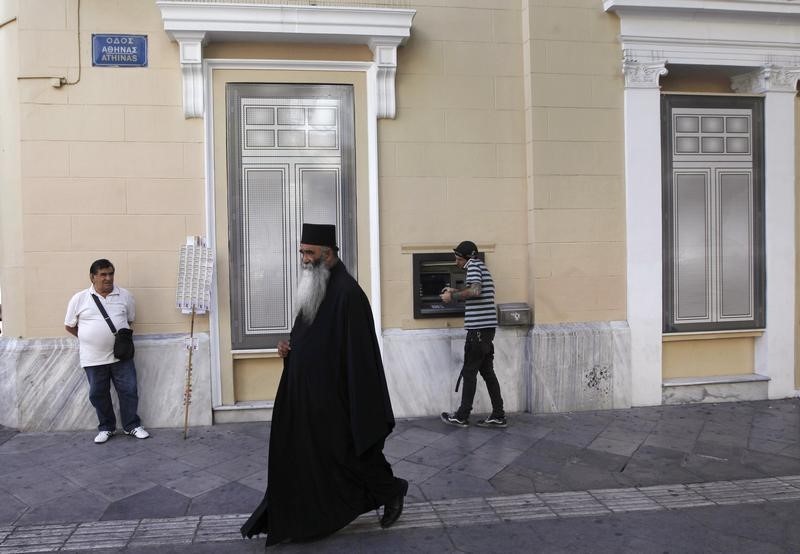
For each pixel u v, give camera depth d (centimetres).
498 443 553
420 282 636
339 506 376
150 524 402
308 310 387
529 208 648
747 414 640
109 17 588
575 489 457
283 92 621
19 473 485
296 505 372
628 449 539
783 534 388
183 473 485
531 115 639
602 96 654
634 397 662
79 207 586
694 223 681
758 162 692
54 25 582
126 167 592
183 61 583
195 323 604
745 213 691
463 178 643
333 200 630
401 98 630
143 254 595
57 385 579
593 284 654
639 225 659
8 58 589
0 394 593
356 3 622
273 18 586
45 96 580
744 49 675
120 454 526
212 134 608
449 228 641
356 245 631
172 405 595
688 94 675
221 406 609
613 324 657
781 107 689
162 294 598
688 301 682
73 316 555
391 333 629
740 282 692
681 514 417
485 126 646
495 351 644
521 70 652
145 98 594
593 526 400
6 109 592
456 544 378
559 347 640
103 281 552
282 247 622
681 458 518
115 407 588
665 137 673
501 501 437
